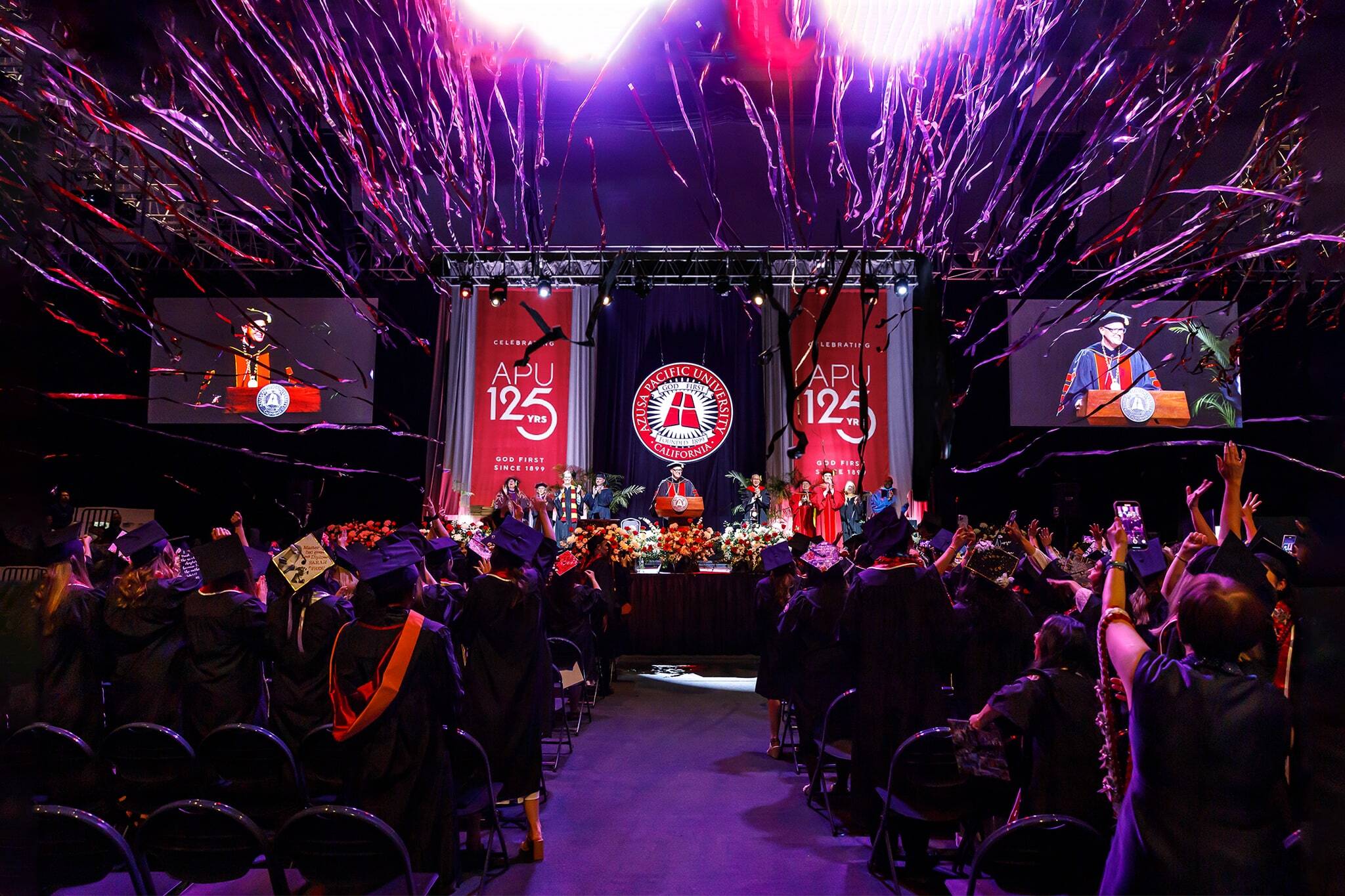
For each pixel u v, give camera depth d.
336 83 5.07
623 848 4.77
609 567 9.32
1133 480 14.49
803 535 6.66
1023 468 14.48
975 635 4.73
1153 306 13.70
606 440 16.22
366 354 14.46
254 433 14.45
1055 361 14.20
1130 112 5.05
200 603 4.24
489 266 13.08
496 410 15.02
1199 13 4.57
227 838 2.90
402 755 3.57
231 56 3.97
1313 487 1.65
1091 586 4.10
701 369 16.25
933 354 6.52
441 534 5.79
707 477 16.11
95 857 2.88
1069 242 12.62
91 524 10.67
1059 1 5.65
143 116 3.31
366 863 2.84
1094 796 3.11
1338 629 1.56
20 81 2.40
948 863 4.53
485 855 4.48
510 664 4.56
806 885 4.26
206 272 13.59
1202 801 1.96
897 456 14.62
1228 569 2.54
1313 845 1.57
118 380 13.32
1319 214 2.18
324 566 4.24
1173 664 2.09
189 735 4.22
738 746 7.11
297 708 4.24
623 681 10.38
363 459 14.79
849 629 4.66
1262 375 13.23
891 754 4.48
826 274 9.55
